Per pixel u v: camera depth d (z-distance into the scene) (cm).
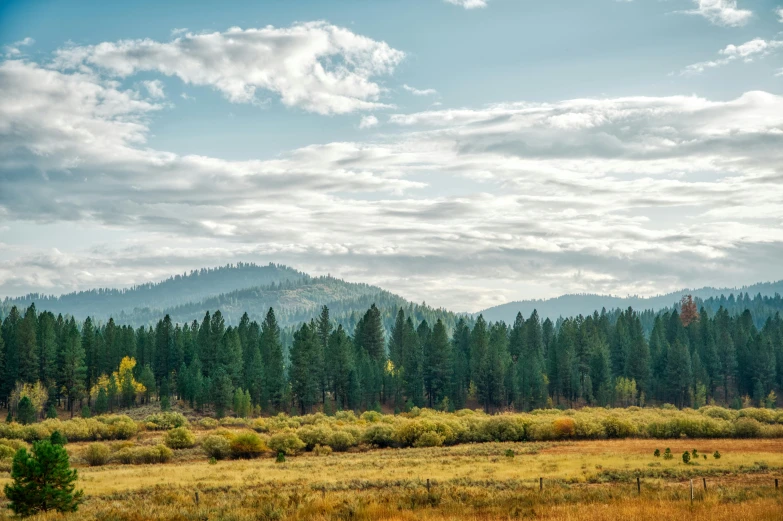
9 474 5941
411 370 14412
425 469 5466
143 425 10694
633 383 14825
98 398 12550
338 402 14375
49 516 3225
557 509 3070
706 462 5569
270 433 10081
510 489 4106
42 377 13488
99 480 5194
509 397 14350
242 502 3653
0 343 13100
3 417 12419
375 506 3081
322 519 2881
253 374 13725
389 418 10750
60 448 3500
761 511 2833
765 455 6044
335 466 5962
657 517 2759
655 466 5350
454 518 2903
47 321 14212
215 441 7456
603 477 4762
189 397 13025
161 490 4500
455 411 13538
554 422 8494
